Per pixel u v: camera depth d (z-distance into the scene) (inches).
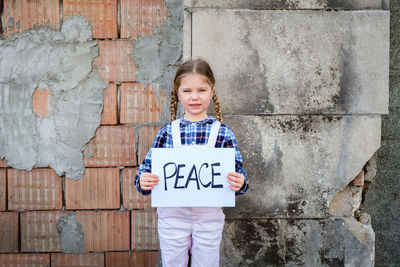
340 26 82.7
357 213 89.6
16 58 91.7
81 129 92.9
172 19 92.5
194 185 66.1
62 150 93.0
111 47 92.1
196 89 67.1
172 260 69.9
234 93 83.0
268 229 85.0
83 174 93.5
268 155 84.1
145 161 71.4
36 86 92.0
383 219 106.4
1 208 93.1
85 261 94.8
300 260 85.3
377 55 83.0
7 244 93.7
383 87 83.5
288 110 83.4
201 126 69.6
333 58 83.0
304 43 82.8
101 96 92.6
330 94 83.4
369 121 83.9
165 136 71.3
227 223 85.0
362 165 84.3
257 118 83.7
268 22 82.4
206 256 69.6
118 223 94.4
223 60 82.6
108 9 91.6
